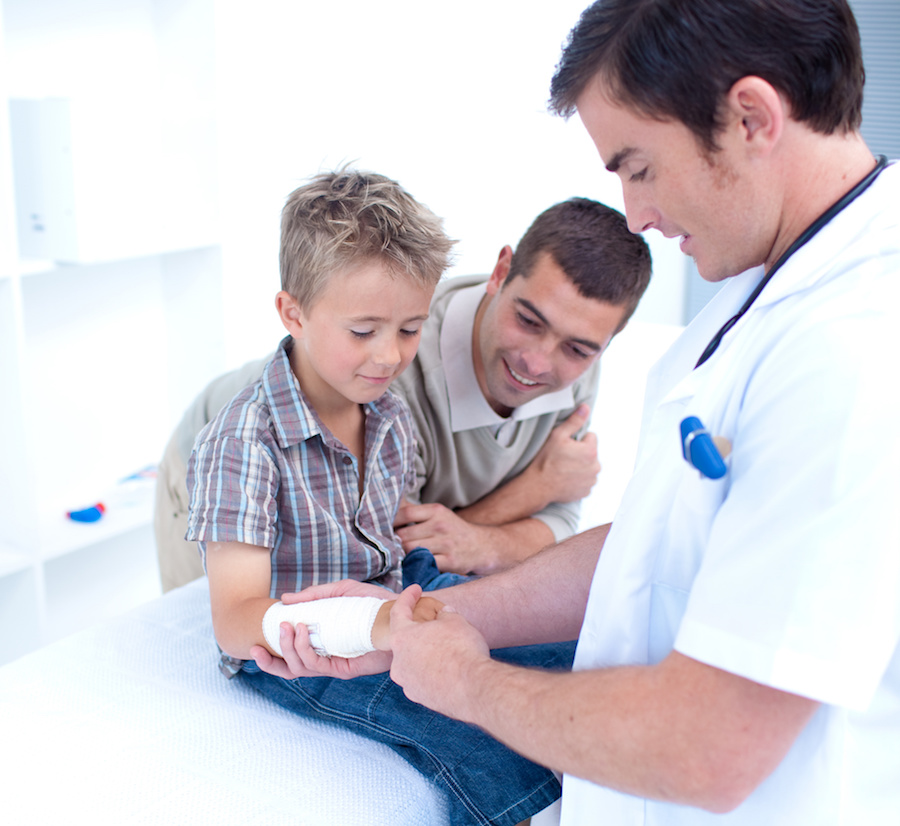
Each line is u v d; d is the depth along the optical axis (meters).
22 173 1.85
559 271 1.26
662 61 0.67
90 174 1.82
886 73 2.38
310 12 2.40
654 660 0.80
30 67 1.92
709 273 0.80
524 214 2.61
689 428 0.68
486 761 0.94
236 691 1.08
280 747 0.97
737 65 0.66
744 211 0.73
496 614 1.05
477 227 2.63
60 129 1.78
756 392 0.68
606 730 0.65
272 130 2.39
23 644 1.94
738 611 0.62
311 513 1.09
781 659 0.60
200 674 1.11
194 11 2.06
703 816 0.75
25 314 2.02
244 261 2.36
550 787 0.94
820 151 0.71
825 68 0.67
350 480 1.14
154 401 2.36
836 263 0.69
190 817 0.86
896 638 0.64
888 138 2.42
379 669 0.96
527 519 1.59
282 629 0.95
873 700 0.69
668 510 0.77
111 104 1.85
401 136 2.58
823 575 0.59
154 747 0.96
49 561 2.17
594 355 1.35
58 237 1.85
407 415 1.25
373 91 2.54
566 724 0.68
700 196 0.73
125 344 2.25
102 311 2.18
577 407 1.63
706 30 0.66
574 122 2.52
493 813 0.91
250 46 2.30
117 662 1.12
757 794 0.71
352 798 0.90
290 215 1.07
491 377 1.42
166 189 2.07
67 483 2.19
